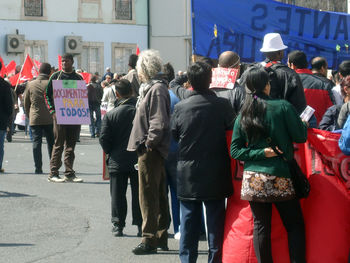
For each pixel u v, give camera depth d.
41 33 40.56
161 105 7.29
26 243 8.24
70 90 12.70
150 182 7.48
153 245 7.70
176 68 43.12
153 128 7.25
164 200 7.82
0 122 12.99
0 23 39.59
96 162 16.47
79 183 12.73
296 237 6.17
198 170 6.54
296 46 10.33
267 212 6.19
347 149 6.11
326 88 8.46
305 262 6.23
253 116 6.07
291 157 6.09
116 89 8.47
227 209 6.65
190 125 6.57
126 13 42.53
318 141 6.34
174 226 8.46
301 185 6.14
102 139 8.34
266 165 6.06
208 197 6.52
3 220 9.48
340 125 7.39
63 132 12.81
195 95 6.65
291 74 7.11
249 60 10.02
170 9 43.00
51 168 12.89
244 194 6.16
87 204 10.62
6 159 16.66
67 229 8.95
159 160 7.46
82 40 41.47
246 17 10.00
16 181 12.87
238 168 6.59
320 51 10.47
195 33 9.82
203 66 6.64
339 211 6.23
